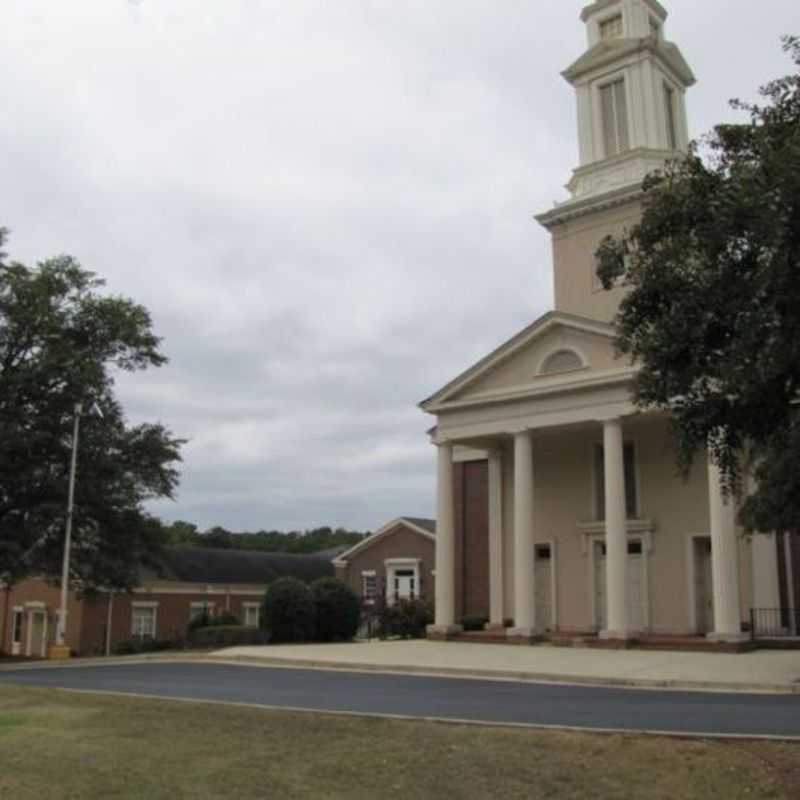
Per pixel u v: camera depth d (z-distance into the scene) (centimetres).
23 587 4978
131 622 4825
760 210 819
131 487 3584
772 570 2633
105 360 3756
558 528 3155
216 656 2564
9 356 3603
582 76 3597
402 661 2295
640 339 980
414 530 5144
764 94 930
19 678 2056
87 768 961
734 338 895
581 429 2980
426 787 924
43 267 3709
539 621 3159
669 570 2870
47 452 3547
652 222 981
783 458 1048
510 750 1061
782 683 1722
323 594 3562
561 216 3412
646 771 981
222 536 8556
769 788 924
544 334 2928
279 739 1120
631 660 2223
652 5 3603
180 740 1112
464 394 3106
